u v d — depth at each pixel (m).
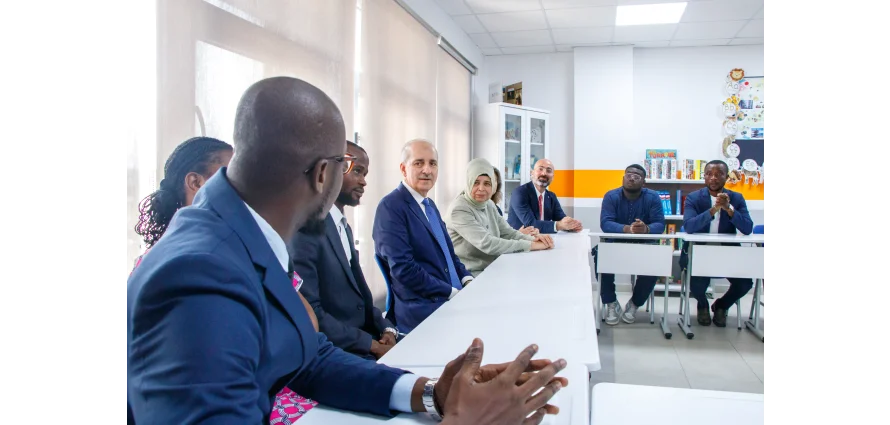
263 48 1.94
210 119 1.62
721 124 5.74
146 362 0.68
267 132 0.86
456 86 5.14
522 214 4.65
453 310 1.59
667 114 5.84
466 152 5.55
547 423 0.85
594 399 1.09
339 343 1.67
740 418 1.00
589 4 4.50
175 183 1.43
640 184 4.73
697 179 5.59
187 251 0.72
